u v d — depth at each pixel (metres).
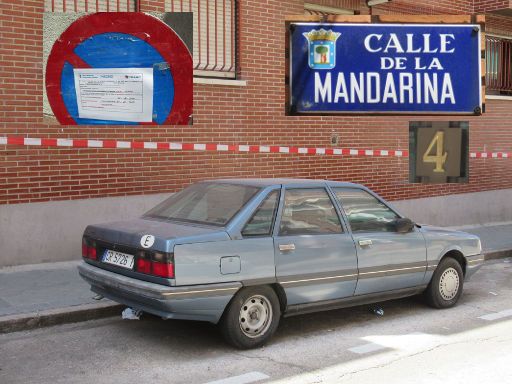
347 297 6.01
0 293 6.73
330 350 5.46
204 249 5.07
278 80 10.46
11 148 7.83
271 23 10.36
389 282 6.33
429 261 6.71
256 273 5.31
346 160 11.38
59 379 4.66
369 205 6.36
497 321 6.52
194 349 5.39
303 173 10.83
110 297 5.59
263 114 10.28
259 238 5.39
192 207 5.82
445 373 4.89
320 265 5.73
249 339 5.36
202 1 9.58
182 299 4.96
